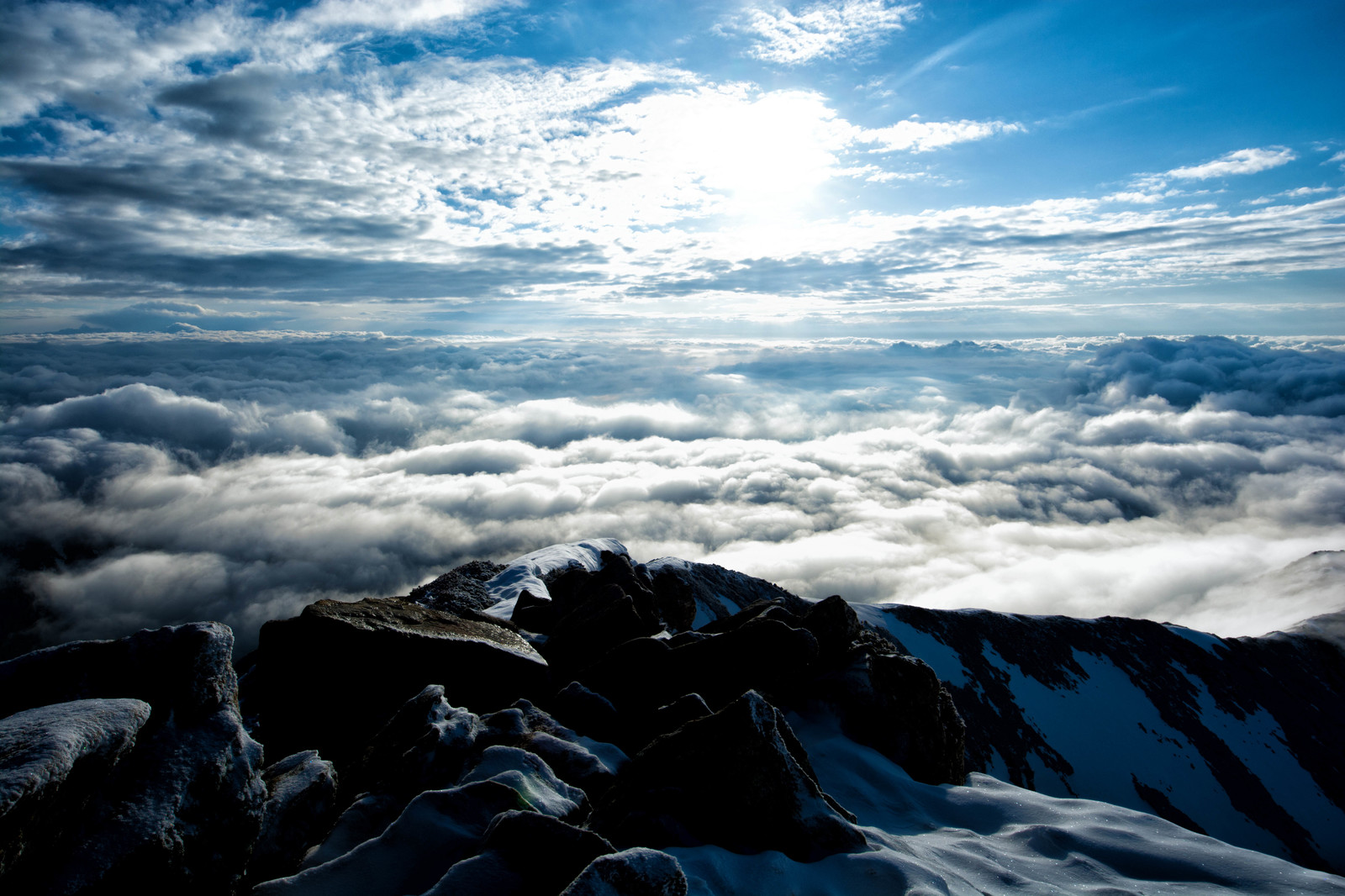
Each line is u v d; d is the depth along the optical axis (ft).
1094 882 24.81
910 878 21.43
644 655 45.57
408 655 41.60
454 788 22.54
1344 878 24.84
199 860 16.96
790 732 30.42
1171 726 255.50
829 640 48.85
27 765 13.38
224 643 21.07
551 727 33.06
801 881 21.61
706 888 19.84
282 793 22.91
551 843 18.56
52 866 14.24
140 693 19.01
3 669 18.60
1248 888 24.26
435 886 17.10
